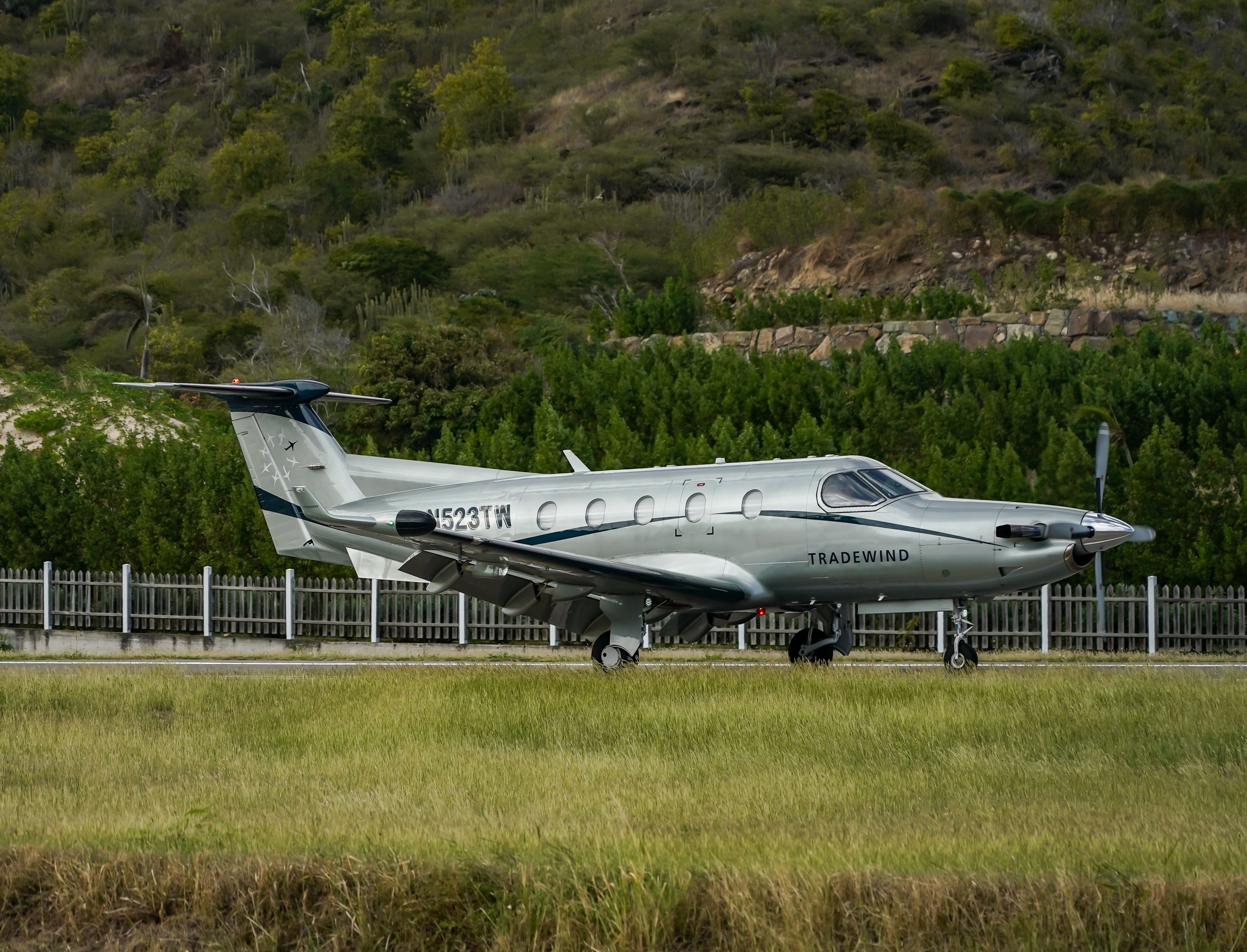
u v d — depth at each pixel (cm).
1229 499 6969
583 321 15400
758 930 1908
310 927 2017
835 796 2684
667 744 3344
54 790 2897
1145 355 9062
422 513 4388
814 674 4388
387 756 3291
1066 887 1928
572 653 6581
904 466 7369
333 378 12250
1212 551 6725
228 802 2750
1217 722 3372
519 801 2698
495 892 2020
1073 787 2756
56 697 4334
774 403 8294
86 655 6825
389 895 2025
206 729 3762
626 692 4022
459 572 4778
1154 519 6906
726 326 11619
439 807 2644
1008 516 4453
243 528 7600
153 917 2075
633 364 9431
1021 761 3047
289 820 2512
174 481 7925
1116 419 7869
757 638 6650
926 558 4497
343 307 16850
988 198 13700
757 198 16825
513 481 5266
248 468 5731
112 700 4266
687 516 4816
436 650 6806
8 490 8088
